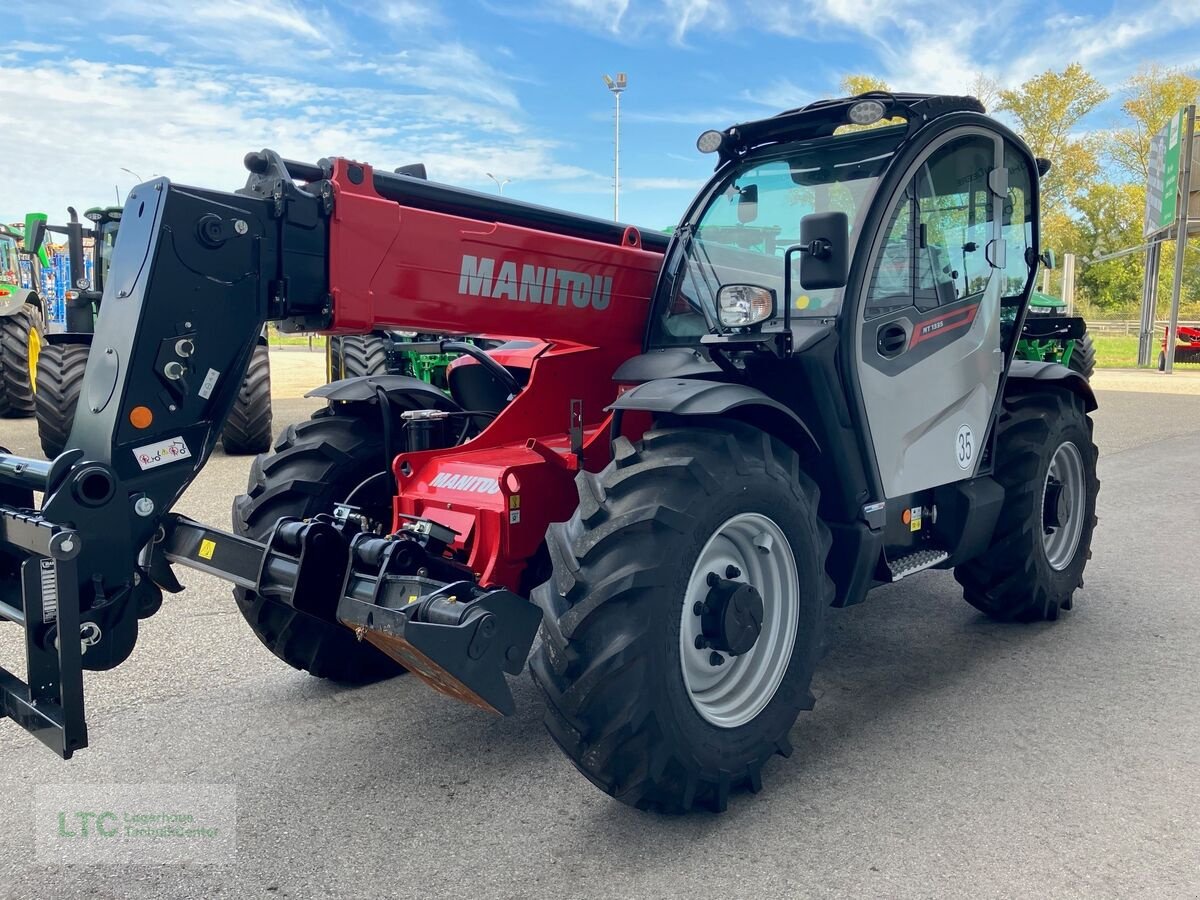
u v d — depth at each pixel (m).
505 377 3.54
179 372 2.21
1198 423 11.24
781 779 2.68
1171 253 44.56
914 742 2.91
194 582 4.80
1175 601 4.37
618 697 2.20
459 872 2.22
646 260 3.33
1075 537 4.22
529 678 3.47
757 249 3.13
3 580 2.31
